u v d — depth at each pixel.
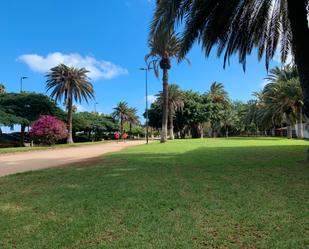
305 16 13.27
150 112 75.69
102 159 18.03
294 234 4.98
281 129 79.69
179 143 35.25
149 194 7.81
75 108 90.69
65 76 55.88
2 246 4.85
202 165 13.30
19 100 54.16
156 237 4.98
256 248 4.54
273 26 16.42
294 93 49.75
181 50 14.37
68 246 4.77
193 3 13.38
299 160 14.34
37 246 4.79
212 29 14.05
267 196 7.34
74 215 6.29
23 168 15.96
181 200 7.14
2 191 9.03
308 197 7.18
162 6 13.22
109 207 6.76
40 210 6.74
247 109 92.62
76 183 9.79
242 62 16.31
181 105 69.44
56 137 44.16
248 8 14.88
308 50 13.14
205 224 5.52
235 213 6.07
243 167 12.31
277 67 55.28
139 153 21.17
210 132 101.31
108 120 94.44
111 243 4.80
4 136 60.75
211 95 81.44
